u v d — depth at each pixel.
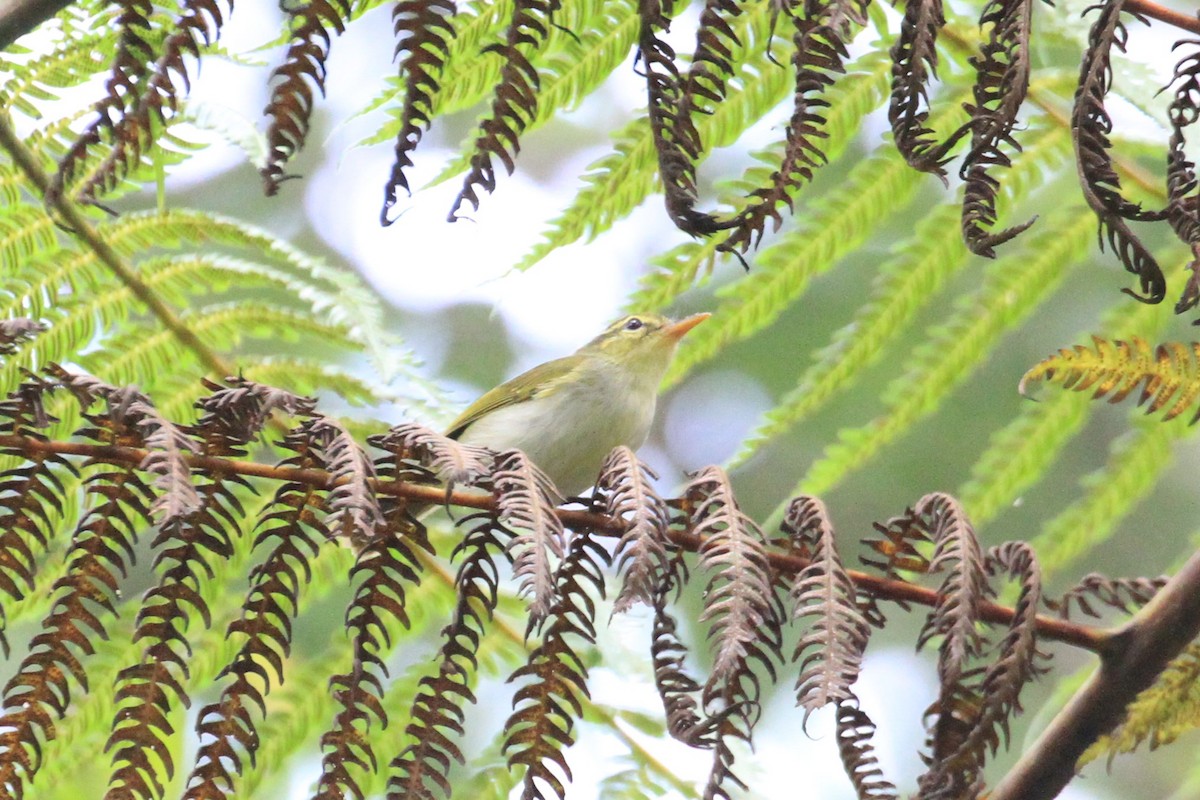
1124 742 4.96
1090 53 3.96
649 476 4.52
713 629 4.16
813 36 3.95
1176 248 6.41
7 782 4.24
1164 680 4.94
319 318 7.05
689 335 6.46
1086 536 6.12
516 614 7.13
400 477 4.64
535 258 6.16
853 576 4.60
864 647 4.24
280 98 3.93
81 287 6.93
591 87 5.91
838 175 10.34
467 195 4.00
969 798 4.33
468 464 4.40
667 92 4.00
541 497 4.39
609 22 5.86
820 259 6.39
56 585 4.39
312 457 4.59
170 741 6.72
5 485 4.45
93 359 6.97
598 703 6.80
